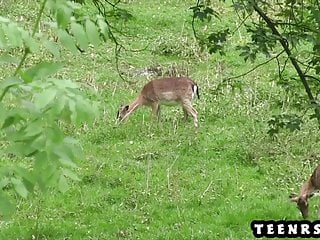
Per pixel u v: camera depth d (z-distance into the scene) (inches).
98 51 851.4
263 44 381.7
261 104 674.8
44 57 751.7
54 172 215.5
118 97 733.3
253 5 383.2
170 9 1041.5
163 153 589.0
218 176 544.4
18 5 964.0
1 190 207.8
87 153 585.3
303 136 604.4
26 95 199.0
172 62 840.3
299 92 487.5
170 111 725.3
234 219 467.8
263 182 538.0
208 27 948.6
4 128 198.1
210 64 829.2
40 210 482.9
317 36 395.5
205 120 666.8
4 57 212.4
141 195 508.7
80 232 453.4
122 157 582.9
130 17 431.5
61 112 192.2
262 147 590.9
